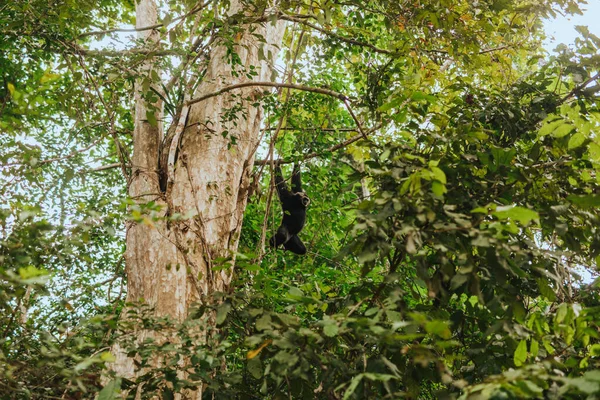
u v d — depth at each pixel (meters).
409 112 4.44
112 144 9.65
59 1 6.50
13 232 3.33
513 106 4.88
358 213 3.24
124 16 9.70
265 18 6.02
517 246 3.17
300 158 7.46
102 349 3.74
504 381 2.40
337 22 7.39
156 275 5.23
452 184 3.65
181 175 5.98
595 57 4.86
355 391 3.11
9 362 3.12
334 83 9.07
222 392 3.72
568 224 3.95
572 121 3.65
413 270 5.06
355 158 5.41
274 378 3.24
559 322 3.09
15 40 7.06
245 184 6.55
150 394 3.57
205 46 6.19
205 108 6.49
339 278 8.33
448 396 2.93
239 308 4.11
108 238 7.46
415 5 6.20
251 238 10.11
